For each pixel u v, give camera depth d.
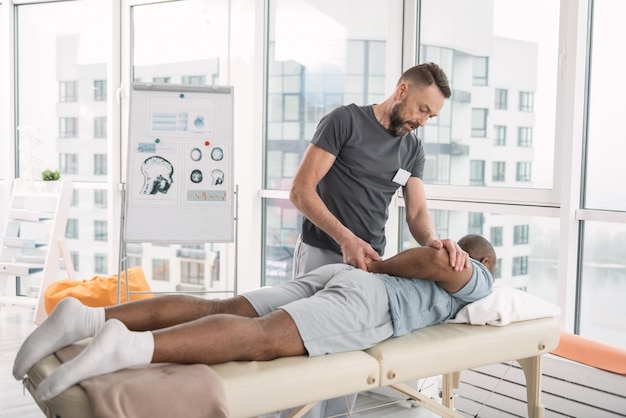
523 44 3.32
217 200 3.58
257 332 1.93
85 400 1.63
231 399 1.78
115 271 5.02
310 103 4.30
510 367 2.91
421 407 3.27
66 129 5.24
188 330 1.83
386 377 2.07
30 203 5.30
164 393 1.65
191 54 4.71
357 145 2.48
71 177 5.25
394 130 2.49
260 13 4.39
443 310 2.34
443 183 3.69
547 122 3.25
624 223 2.96
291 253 4.45
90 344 1.69
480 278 2.34
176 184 3.55
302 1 4.27
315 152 2.47
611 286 3.10
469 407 3.15
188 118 3.58
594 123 3.12
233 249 4.59
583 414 2.76
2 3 5.23
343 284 2.18
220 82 4.55
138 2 4.81
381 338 2.16
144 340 1.76
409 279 2.32
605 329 3.13
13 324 4.67
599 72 3.09
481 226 3.54
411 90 2.39
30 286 5.02
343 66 4.13
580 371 2.76
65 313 1.84
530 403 2.50
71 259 5.26
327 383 1.94
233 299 2.19
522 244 3.40
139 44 4.92
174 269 4.84
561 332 2.92
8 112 5.28
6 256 4.83
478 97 3.51
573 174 3.09
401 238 3.85
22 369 1.81
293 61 4.35
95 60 5.09
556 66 3.21
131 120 3.54
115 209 5.01
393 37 3.73
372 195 2.54
